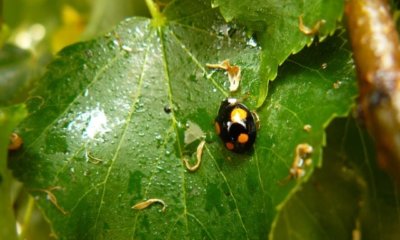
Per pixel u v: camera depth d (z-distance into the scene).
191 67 0.07
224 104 0.07
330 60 0.07
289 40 0.07
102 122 0.07
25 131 0.07
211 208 0.07
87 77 0.08
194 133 0.07
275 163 0.07
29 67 0.10
